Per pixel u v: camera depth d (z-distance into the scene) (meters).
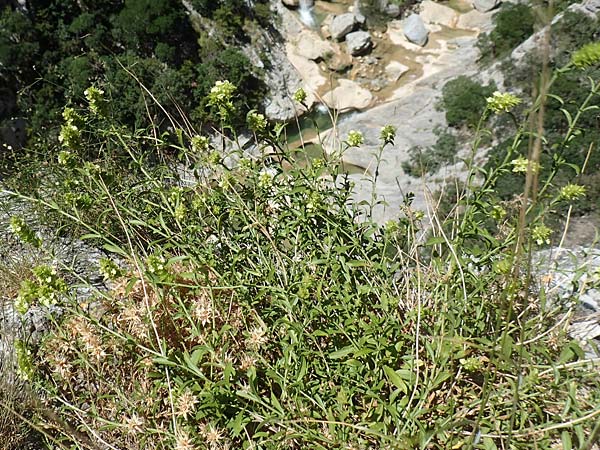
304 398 2.21
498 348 2.27
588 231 5.13
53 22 21.84
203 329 2.52
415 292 2.71
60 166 4.02
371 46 26.67
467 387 2.29
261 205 2.87
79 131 2.87
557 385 2.10
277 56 26.05
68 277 3.35
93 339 2.41
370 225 2.87
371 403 2.19
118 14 22.97
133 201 3.31
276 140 2.98
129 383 2.50
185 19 24.02
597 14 14.22
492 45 24.17
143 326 2.46
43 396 2.61
